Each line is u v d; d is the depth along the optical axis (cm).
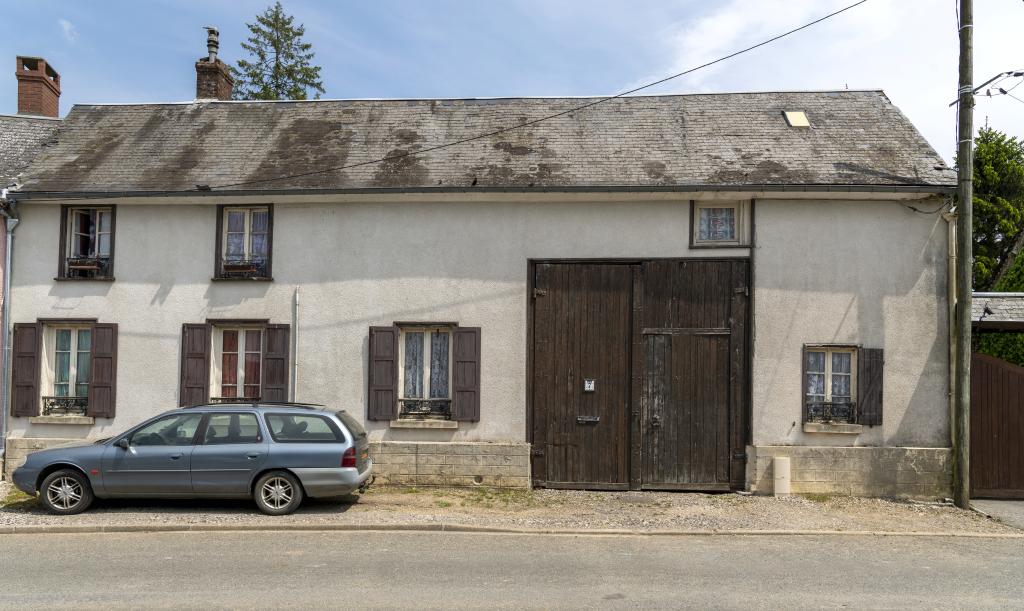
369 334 1021
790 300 980
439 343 1040
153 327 1045
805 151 1055
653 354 996
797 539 760
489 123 1188
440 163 1070
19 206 1060
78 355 1066
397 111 1242
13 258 1057
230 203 1041
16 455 1033
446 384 1033
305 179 1042
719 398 987
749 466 972
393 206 1034
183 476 808
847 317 974
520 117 1201
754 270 984
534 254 1013
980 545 741
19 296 1053
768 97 1223
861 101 1202
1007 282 1730
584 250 1008
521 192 984
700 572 629
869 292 974
